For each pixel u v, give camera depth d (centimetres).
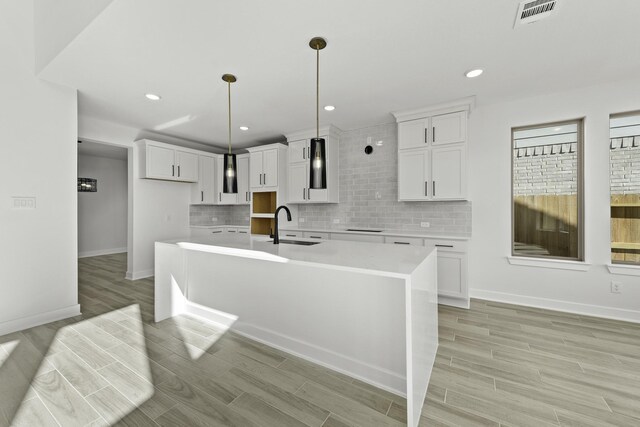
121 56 220
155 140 442
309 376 181
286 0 160
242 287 238
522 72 248
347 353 184
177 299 277
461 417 145
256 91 285
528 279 309
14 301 246
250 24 181
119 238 675
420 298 152
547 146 308
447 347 218
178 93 289
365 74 250
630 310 266
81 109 334
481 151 329
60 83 267
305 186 428
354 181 418
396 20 178
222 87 276
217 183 522
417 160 339
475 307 304
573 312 287
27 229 253
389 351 169
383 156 396
